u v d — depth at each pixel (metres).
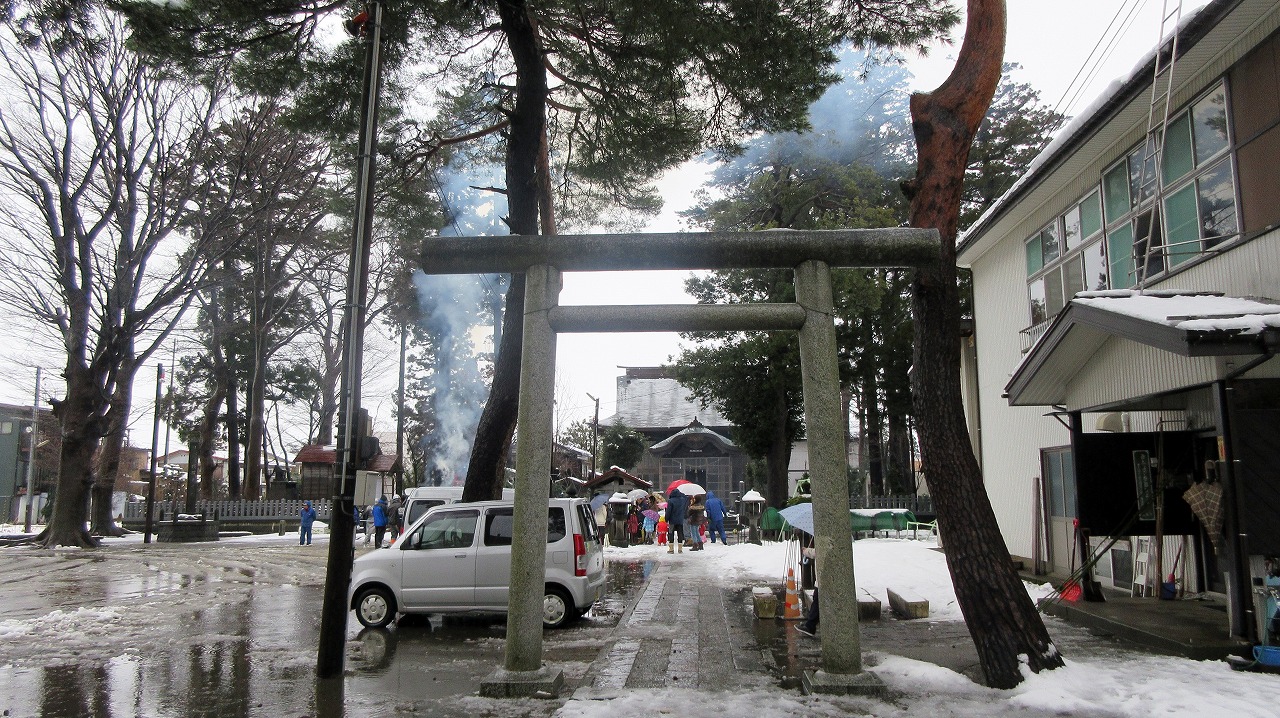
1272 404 8.03
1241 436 7.48
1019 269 15.59
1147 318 7.33
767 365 31.17
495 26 12.72
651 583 15.10
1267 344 6.71
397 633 10.15
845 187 29.44
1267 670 6.91
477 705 6.57
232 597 13.98
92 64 24.69
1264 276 8.56
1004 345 16.16
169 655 8.84
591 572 11.03
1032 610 6.95
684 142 13.68
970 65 7.82
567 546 10.64
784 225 31.89
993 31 7.80
